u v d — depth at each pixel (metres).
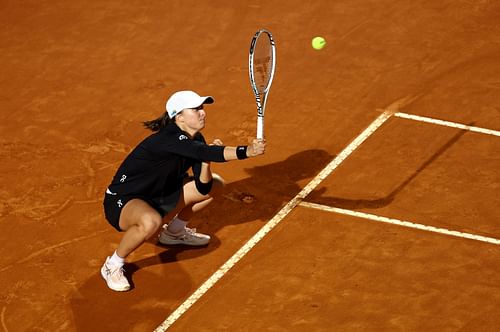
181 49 47.88
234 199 35.81
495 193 35.88
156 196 31.42
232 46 48.00
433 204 35.28
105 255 32.97
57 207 35.66
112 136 40.47
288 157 38.53
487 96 42.84
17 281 31.83
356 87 43.91
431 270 31.80
